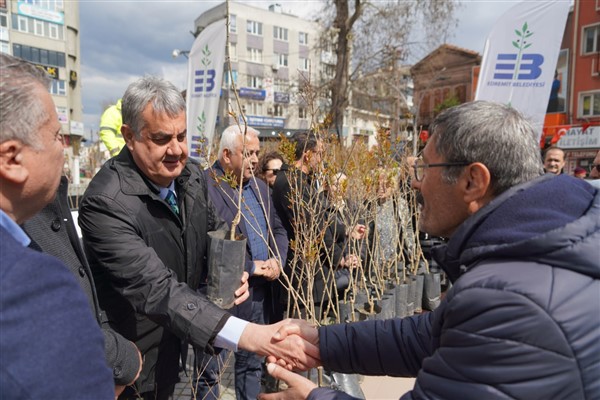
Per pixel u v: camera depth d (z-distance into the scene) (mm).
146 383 1545
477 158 949
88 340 714
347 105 14203
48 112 832
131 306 1505
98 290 1520
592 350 765
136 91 1415
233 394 2746
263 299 2562
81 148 32406
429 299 3529
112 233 1377
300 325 1406
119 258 1362
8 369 617
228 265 1452
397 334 1292
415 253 3861
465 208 1010
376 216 3162
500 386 774
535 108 4340
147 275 1355
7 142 764
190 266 1630
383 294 3068
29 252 705
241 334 1364
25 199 830
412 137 4141
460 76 28484
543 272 802
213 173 1868
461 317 828
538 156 984
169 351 1603
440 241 4395
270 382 1558
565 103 19047
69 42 36969
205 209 1717
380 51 13555
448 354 838
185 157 1513
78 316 712
